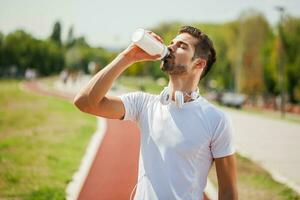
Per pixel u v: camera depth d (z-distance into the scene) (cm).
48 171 891
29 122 1803
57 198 694
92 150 1175
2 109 2312
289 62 4591
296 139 1544
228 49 5372
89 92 237
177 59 241
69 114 2244
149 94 259
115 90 4759
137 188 243
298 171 988
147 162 238
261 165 1042
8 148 1130
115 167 964
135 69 8581
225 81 5909
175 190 229
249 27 4944
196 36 246
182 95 233
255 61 4956
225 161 239
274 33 4931
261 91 5012
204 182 241
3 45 8581
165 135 235
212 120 235
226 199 240
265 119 2469
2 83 5825
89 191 767
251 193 788
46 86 5719
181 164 231
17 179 805
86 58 12188
